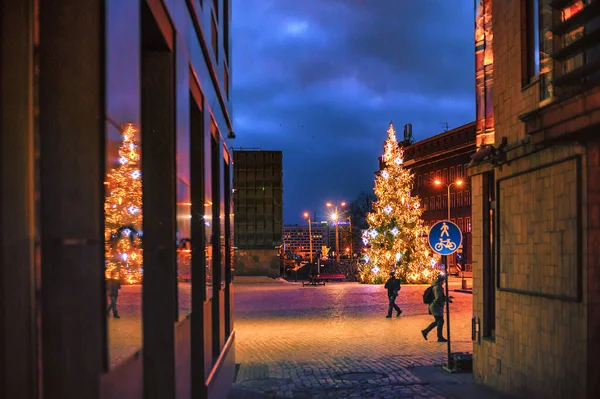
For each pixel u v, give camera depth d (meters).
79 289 2.60
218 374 7.93
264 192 50.88
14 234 2.26
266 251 51.19
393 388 9.73
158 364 4.57
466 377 10.52
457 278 52.75
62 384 2.46
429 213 68.50
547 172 7.27
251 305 27.75
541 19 7.43
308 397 9.24
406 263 44.44
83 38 2.68
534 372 7.61
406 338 16.03
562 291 6.79
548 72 7.18
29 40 2.35
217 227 9.23
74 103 2.64
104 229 2.84
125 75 3.28
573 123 5.82
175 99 5.03
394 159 45.19
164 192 4.75
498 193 9.08
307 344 15.17
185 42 5.77
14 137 2.29
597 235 6.19
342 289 39.22
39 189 2.36
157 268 4.65
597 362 6.12
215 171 9.49
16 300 2.25
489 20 9.98
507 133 8.82
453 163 64.25
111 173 2.96
